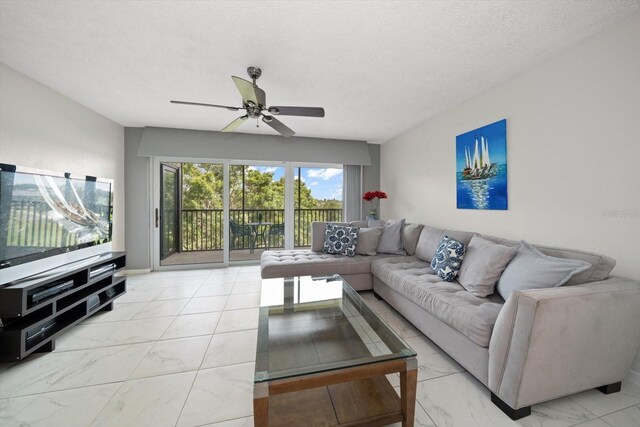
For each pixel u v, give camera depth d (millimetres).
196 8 1553
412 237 3260
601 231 1752
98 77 2383
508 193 2414
